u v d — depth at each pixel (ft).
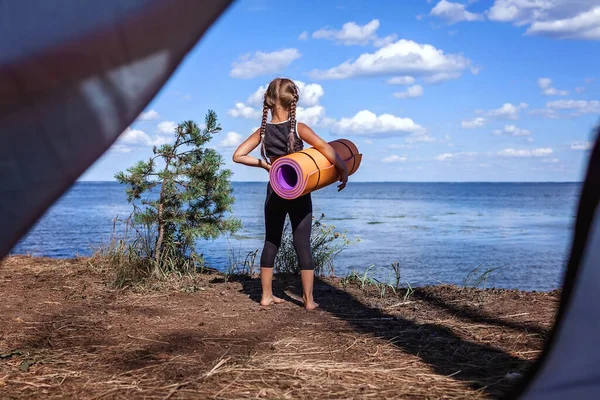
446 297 20.10
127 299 19.43
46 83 4.27
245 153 17.39
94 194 335.06
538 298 19.65
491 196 395.34
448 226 93.81
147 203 23.68
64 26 4.31
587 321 6.50
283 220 18.42
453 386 10.75
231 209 24.62
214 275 24.85
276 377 11.24
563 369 6.48
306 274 17.92
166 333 14.82
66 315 16.87
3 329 15.16
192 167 23.65
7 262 27.02
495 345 13.78
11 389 10.57
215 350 13.17
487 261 48.62
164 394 10.29
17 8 4.27
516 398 6.58
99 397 10.18
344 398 10.10
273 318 16.71
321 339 14.30
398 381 11.05
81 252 48.06
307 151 16.67
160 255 24.03
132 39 4.38
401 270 41.68
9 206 4.18
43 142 4.27
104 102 4.36
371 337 14.53
